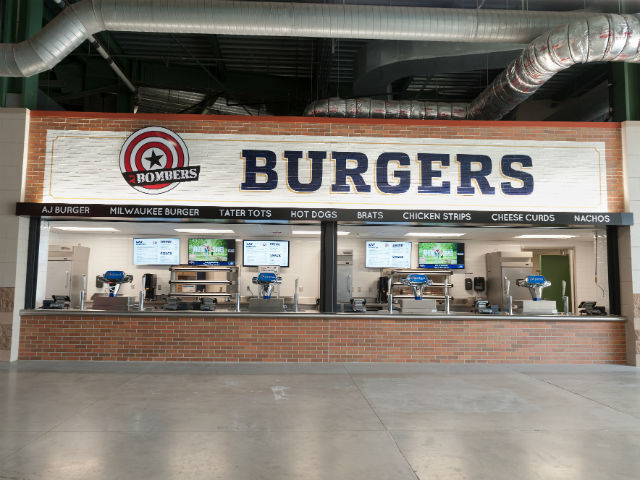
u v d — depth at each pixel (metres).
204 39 10.33
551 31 6.54
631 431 4.47
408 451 3.93
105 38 9.97
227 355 7.73
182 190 7.87
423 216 7.86
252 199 7.91
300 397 5.63
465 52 8.80
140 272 10.80
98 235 10.83
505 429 4.52
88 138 7.88
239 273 10.80
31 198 7.76
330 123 8.05
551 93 12.39
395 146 8.06
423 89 12.41
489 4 8.79
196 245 10.74
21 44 6.74
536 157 8.09
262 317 7.79
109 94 12.75
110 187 7.83
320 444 4.08
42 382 6.27
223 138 7.96
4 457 3.72
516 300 10.30
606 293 10.13
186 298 10.64
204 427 4.50
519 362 7.88
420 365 7.64
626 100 8.30
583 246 11.54
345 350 7.80
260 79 12.16
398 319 7.87
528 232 10.00
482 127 8.12
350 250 11.01
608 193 8.06
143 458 3.73
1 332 7.53
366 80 10.07
